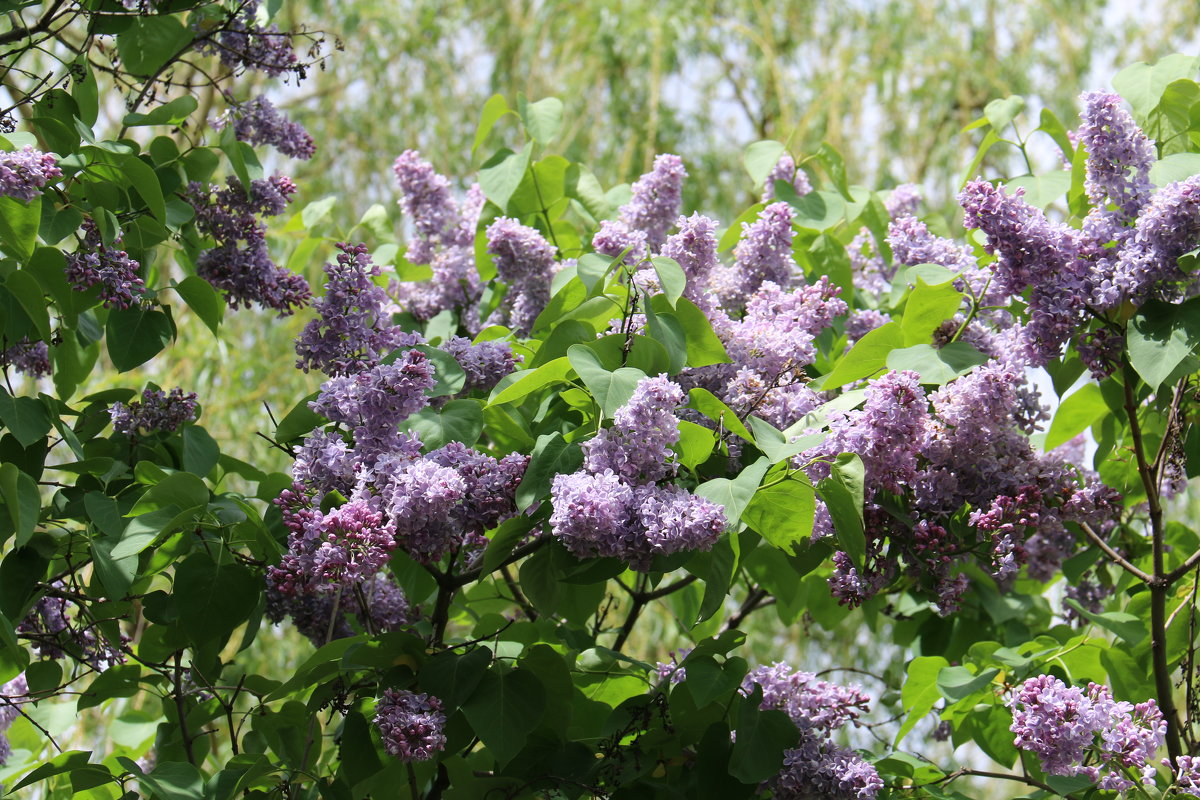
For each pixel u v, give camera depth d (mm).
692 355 2223
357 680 2260
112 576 2152
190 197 2430
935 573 2236
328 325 2225
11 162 2139
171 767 2195
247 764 2219
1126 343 2213
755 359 2242
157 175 2387
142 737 2629
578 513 2012
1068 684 2340
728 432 2230
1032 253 2180
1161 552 2330
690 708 2223
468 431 2195
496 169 2598
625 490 2041
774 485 2121
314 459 2115
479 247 2602
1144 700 2379
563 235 2621
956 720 2385
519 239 2406
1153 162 2223
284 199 2463
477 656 2160
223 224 2443
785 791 2199
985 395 2174
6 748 2441
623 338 2184
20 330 2256
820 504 2182
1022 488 2209
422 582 2369
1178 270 2168
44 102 2385
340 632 2395
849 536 2131
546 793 2240
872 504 2221
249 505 2162
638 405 2051
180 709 2348
